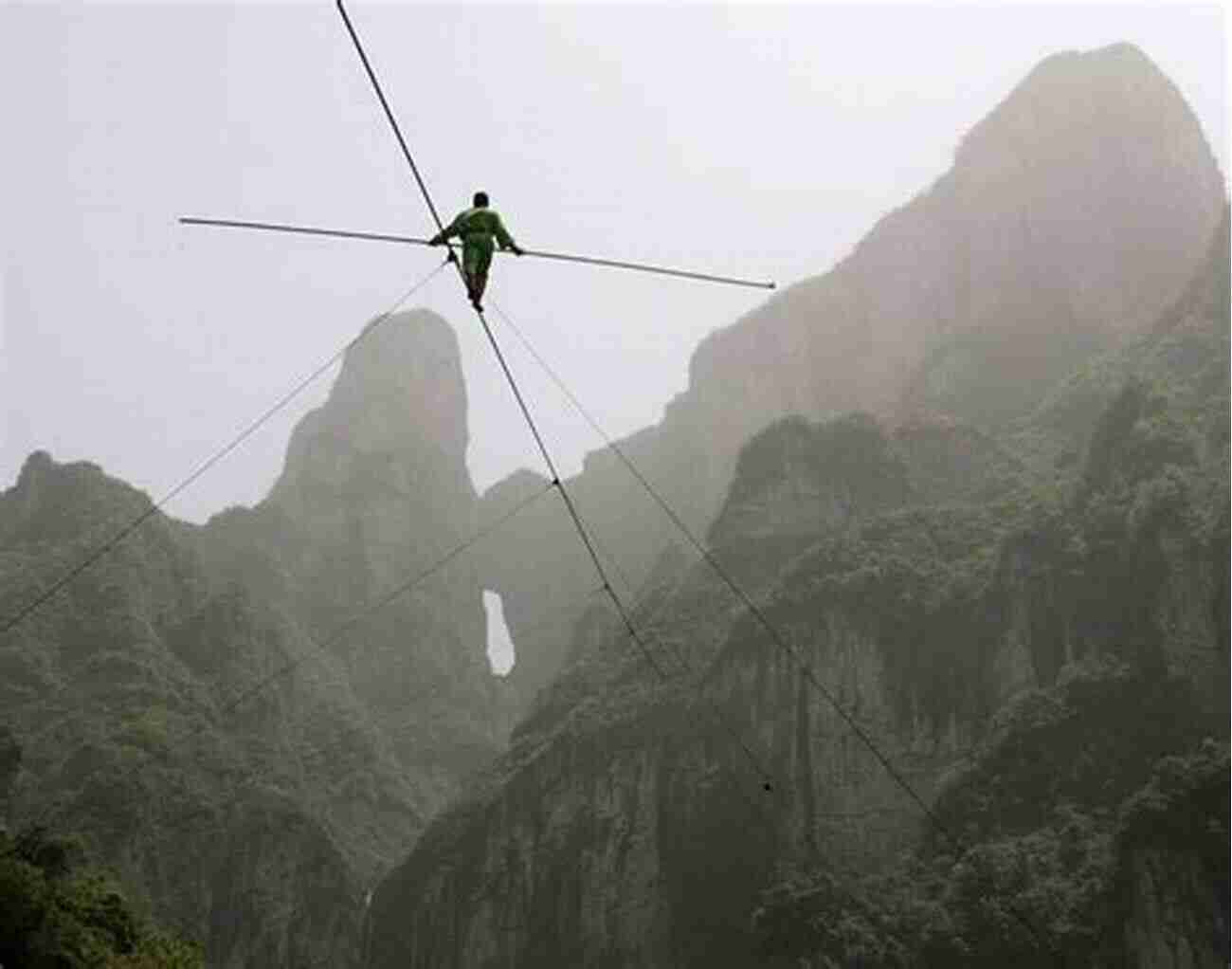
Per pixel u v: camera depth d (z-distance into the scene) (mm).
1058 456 127000
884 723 104750
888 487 131875
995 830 90812
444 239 24828
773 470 135250
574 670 138375
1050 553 105000
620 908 108875
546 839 117250
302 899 129000
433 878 123812
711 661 116688
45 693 139375
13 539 167500
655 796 112688
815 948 90062
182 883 121750
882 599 110438
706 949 103000
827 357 191125
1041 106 176000
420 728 187875
